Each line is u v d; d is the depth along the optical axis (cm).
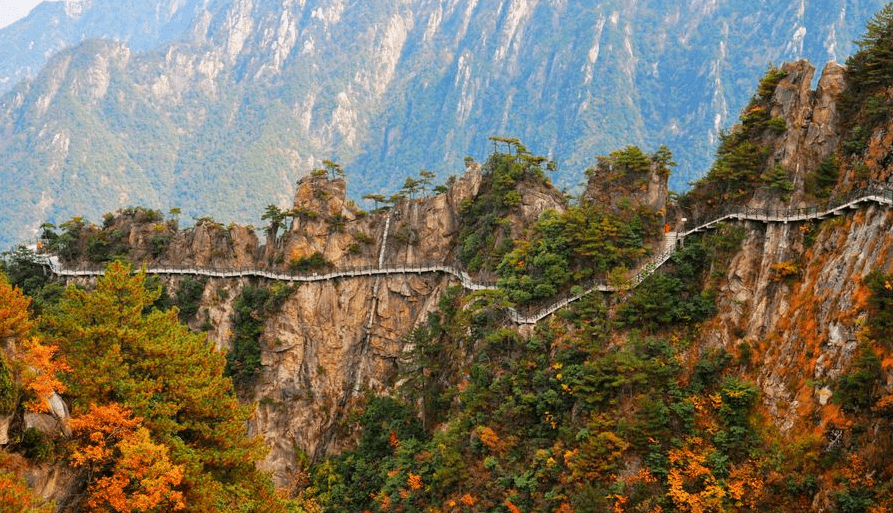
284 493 9369
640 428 8888
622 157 11656
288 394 14338
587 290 10862
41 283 15950
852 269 8394
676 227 11056
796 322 8869
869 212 8531
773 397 8638
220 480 6862
